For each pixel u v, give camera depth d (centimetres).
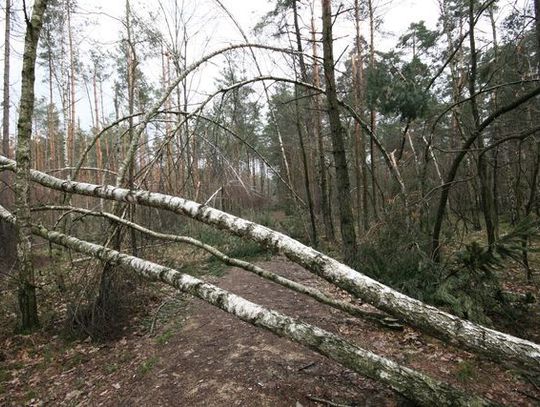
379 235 659
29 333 485
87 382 367
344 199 697
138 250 606
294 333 281
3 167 584
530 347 222
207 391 316
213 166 657
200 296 345
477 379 325
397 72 589
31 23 477
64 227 583
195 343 416
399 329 427
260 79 580
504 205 1556
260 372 337
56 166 2373
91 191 486
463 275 468
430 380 248
